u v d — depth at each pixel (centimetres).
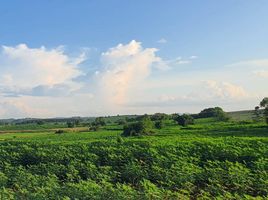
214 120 9294
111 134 6438
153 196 2269
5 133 9106
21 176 3116
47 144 4381
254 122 7194
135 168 3133
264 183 2544
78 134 6800
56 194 2355
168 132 6200
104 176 3069
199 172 2877
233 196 2389
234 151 3431
